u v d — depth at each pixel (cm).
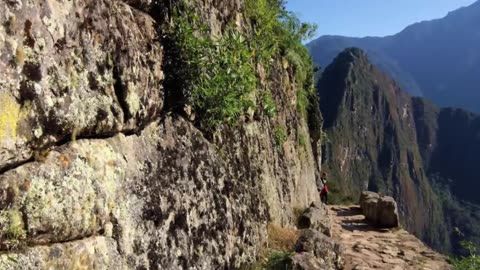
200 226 501
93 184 349
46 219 300
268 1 1165
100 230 357
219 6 736
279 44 1219
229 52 578
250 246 630
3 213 274
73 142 341
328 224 1099
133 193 403
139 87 428
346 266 936
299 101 1423
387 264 989
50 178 308
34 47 299
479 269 700
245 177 701
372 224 1431
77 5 350
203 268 488
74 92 336
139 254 395
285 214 952
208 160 556
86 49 356
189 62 504
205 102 554
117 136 401
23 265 282
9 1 283
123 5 438
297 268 640
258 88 888
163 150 471
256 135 831
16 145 284
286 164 1090
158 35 489
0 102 274
